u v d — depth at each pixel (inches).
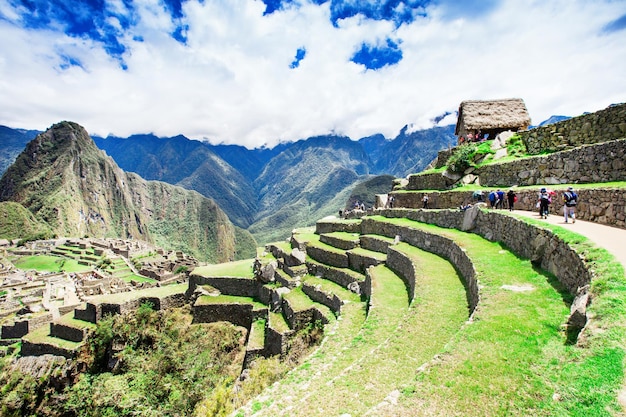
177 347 1058.1
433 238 807.7
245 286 1230.9
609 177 646.5
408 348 406.9
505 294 422.0
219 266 1478.8
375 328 527.5
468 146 1146.0
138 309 1255.5
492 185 1005.8
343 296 808.3
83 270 3110.2
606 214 539.5
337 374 424.2
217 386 823.7
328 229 1397.6
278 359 776.9
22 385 1098.1
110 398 882.1
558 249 444.1
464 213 826.8
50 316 1710.1
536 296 404.8
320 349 546.9
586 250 384.5
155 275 2684.5
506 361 291.1
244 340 1032.8
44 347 1235.9
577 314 311.6
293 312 827.4
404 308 592.1
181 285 1510.8
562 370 255.1
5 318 1811.0
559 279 430.9
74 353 1179.9
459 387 270.7
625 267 323.9
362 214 1545.3
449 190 1067.3
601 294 301.9
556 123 893.8
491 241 693.9
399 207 1289.4
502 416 234.8
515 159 940.0
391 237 1019.3
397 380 355.9
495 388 261.7
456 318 462.3
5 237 5802.2
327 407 330.6
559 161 772.0
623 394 207.0
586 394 221.5
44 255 3838.6
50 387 1090.7
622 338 244.8
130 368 1019.9
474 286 500.1
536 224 530.3
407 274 742.5
